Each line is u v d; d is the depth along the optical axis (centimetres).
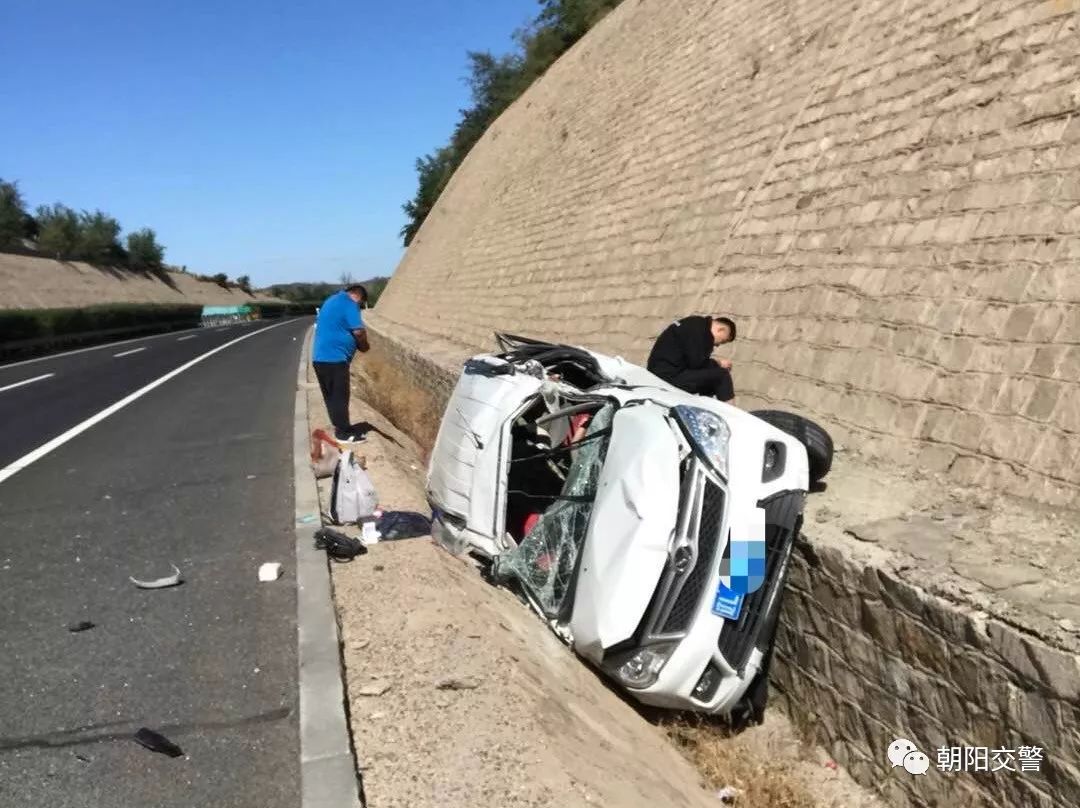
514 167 2323
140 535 725
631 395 566
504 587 587
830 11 998
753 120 1051
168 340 3822
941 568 409
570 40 3077
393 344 2098
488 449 604
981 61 682
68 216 7219
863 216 734
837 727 454
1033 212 562
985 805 358
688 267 1028
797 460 496
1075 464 457
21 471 998
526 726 369
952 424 547
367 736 371
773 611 470
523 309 1627
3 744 403
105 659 488
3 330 2809
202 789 359
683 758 455
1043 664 329
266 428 1220
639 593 450
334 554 605
